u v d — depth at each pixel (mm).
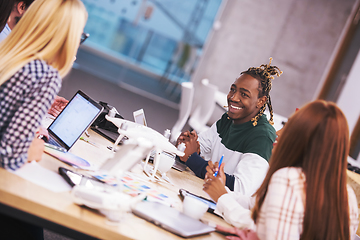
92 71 9945
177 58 12375
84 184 1140
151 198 1269
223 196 1423
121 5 14094
